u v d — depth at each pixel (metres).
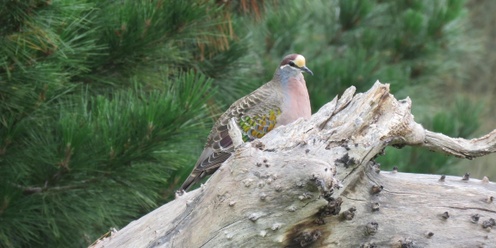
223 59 11.80
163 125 8.55
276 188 5.51
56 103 9.52
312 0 13.28
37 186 9.09
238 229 5.61
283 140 5.75
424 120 15.71
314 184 5.41
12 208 8.86
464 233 5.83
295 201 5.51
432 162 13.95
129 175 8.91
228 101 12.00
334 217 5.76
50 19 8.37
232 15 11.59
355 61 14.57
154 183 9.36
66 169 8.71
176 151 8.98
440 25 15.29
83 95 10.11
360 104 5.86
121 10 9.82
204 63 11.76
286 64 9.66
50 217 9.16
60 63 8.90
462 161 16.11
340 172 5.65
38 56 8.77
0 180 8.96
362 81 14.41
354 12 15.70
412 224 5.84
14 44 8.41
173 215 6.25
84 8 8.74
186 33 10.17
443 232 5.83
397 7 16.23
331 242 5.81
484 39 22.78
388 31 16.02
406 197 5.95
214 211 5.66
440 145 6.20
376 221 5.84
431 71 16.08
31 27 8.30
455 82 22.88
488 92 23.27
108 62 10.18
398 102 6.01
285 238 5.66
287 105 9.54
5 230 9.12
